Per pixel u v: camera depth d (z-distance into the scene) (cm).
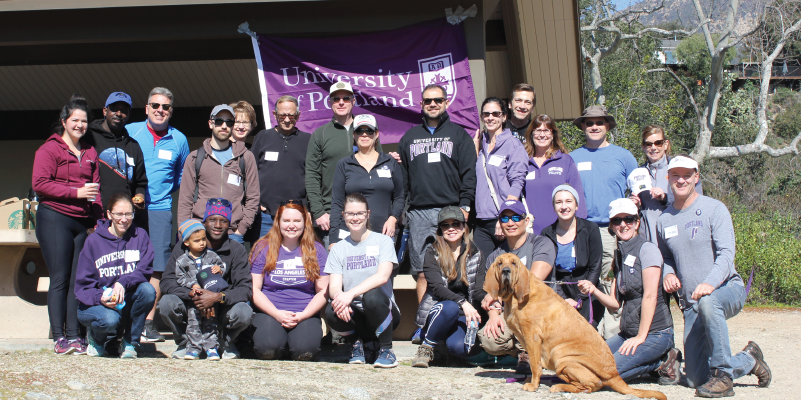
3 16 648
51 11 647
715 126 2388
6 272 582
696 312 415
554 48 821
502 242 520
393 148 650
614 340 441
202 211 503
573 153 564
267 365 426
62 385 338
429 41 627
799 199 2202
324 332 582
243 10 646
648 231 506
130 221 460
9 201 671
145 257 469
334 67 636
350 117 548
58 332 462
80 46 775
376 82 632
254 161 524
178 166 545
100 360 418
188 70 863
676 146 2378
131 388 338
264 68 639
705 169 2364
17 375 353
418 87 628
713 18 2173
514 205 450
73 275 472
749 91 2588
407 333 585
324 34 654
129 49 771
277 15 646
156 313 612
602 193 538
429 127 533
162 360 432
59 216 463
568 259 455
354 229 464
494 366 482
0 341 539
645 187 502
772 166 2403
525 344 382
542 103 898
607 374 366
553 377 410
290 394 343
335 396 345
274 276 472
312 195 535
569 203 448
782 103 2909
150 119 529
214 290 444
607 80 2102
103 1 591
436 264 471
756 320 845
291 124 549
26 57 777
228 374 385
